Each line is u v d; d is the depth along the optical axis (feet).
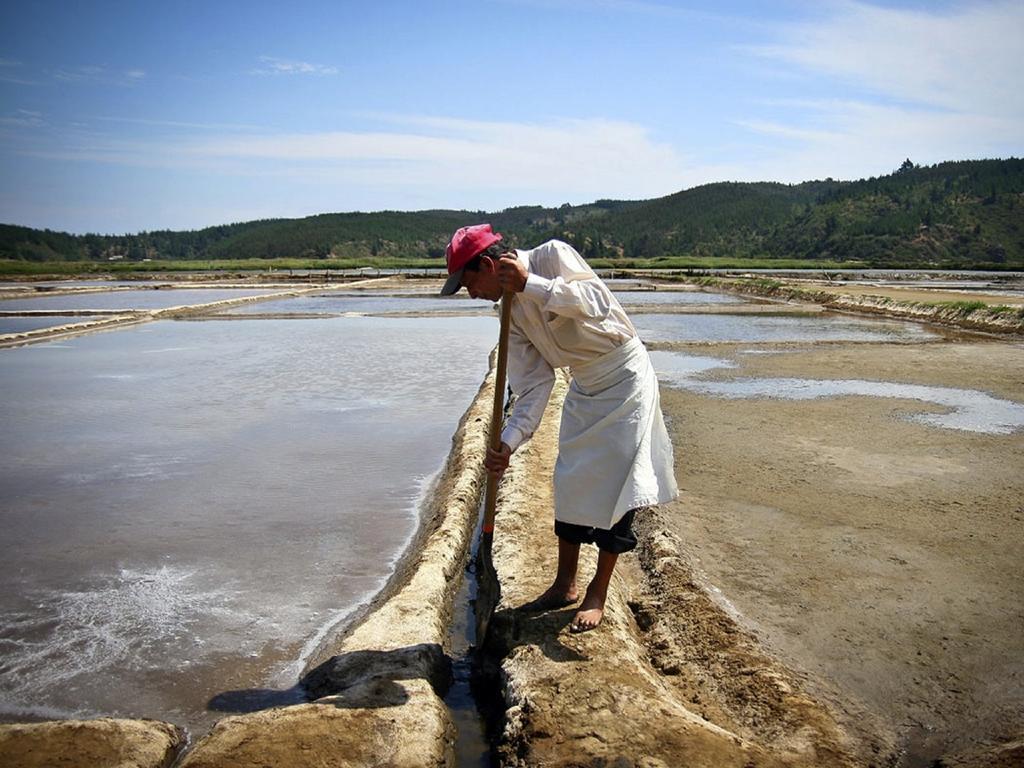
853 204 575.38
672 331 68.03
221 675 12.26
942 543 17.13
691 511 19.57
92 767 9.17
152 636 13.56
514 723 9.89
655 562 16.02
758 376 42.11
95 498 21.26
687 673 11.79
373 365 47.01
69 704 11.50
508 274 10.18
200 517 19.75
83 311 84.02
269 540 18.19
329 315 83.05
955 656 12.24
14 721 11.07
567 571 12.54
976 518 18.78
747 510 19.62
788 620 13.56
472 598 15.17
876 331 67.56
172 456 25.71
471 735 10.68
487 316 83.25
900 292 109.50
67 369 45.14
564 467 11.53
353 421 31.30
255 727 9.61
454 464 23.20
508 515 17.20
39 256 591.78
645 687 10.36
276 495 21.58
